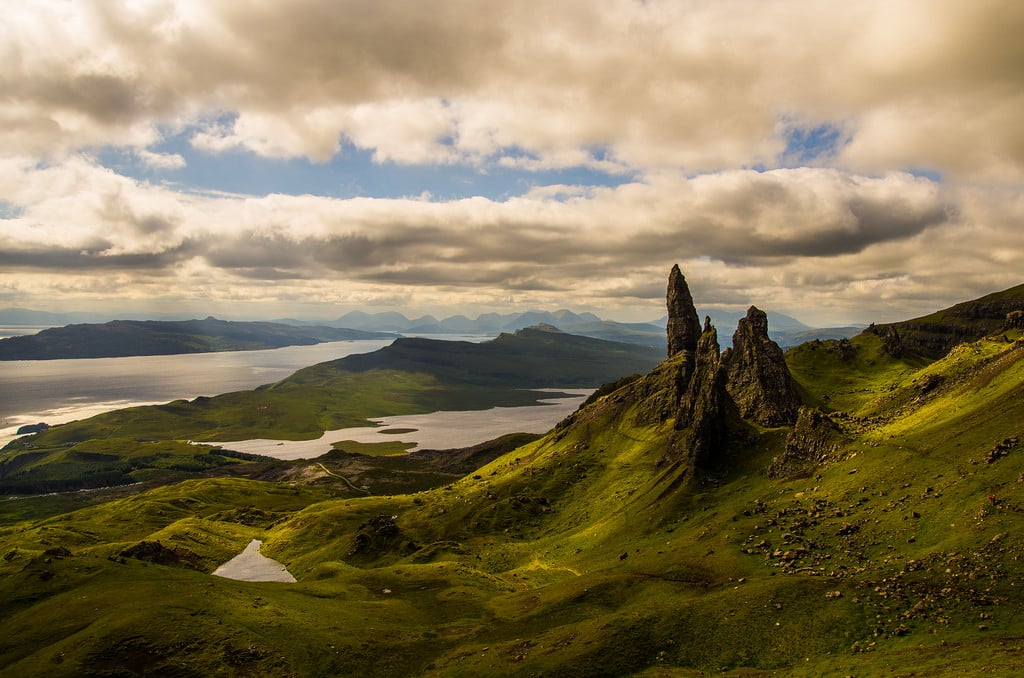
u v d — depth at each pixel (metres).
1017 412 130.50
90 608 134.38
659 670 93.81
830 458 163.62
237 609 131.88
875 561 107.44
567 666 98.50
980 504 105.69
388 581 171.25
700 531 154.38
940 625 81.94
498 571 193.25
